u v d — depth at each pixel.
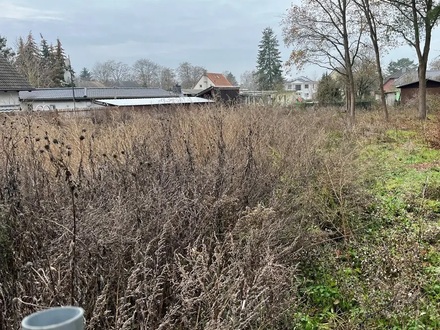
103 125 6.42
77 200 2.55
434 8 16.88
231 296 1.97
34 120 5.62
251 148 4.30
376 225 4.37
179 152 4.48
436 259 3.46
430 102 21.38
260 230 2.75
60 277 1.88
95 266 2.06
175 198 2.92
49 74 40.53
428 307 2.71
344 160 5.11
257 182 3.88
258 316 2.12
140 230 2.30
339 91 31.58
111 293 2.01
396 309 2.56
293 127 7.60
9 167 2.91
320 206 4.19
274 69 51.47
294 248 3.30
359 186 5.05
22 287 1.80
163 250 2.38
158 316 2.01
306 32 21.53
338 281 3.13
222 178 3.54
